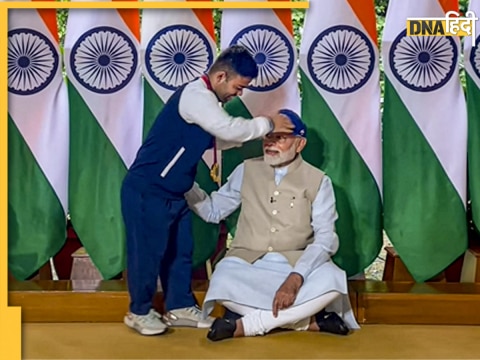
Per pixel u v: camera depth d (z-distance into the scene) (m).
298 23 3.55
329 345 2.86
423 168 3.19
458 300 3.10
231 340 2.89
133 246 2.88
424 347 2.86
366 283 3.25
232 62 2.77
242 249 3.00
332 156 3.17
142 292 2.91
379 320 3.11
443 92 3.14
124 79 3.15
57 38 3.14
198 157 2.85
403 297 3.09
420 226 3.21
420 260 3.23
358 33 3.10
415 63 3.12
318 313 2.97
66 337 2.93
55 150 3.19
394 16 3.11
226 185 3.09
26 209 3.20
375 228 3.21
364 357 2.75
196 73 3.12
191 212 3.05
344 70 3.12
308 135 3.17
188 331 3.00
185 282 3.02
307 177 2.97
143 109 3.15
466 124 3.16
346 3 3.08
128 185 2.87
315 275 2.85
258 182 3.01
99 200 3.20
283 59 3.14
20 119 3.15
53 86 3.16
